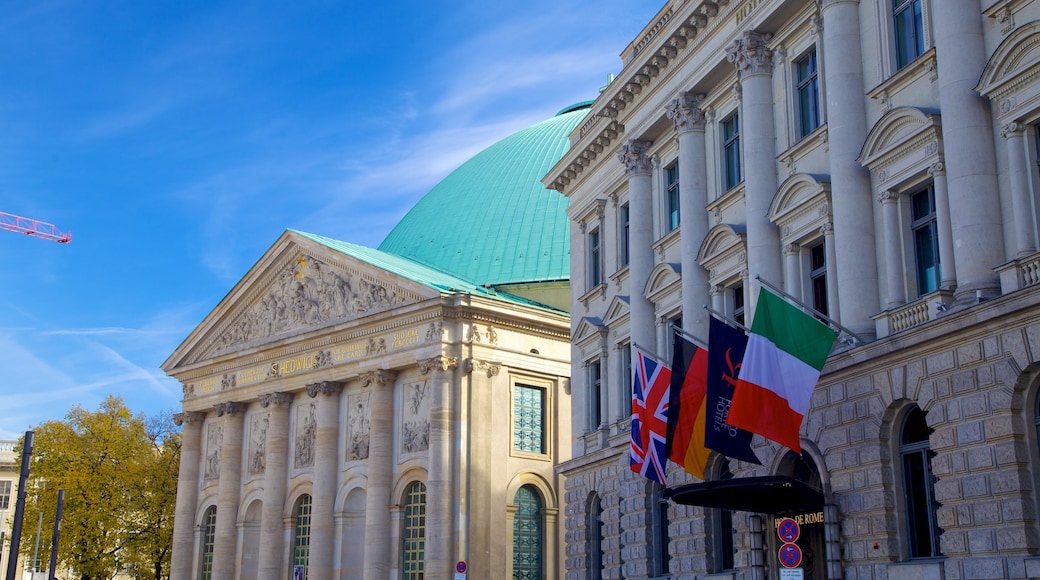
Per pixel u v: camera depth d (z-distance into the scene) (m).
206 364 75.00
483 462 59.34
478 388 60.12
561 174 52.22
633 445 36.06
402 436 61.56
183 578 73.75
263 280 72.50
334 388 65.50
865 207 29.92
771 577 32.53
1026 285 24.12
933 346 26.20
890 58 29.91
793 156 33.81
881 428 27.97
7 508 118.56
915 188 28.69
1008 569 23.58
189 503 75.38
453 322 60.50
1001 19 25.95
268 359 70.62
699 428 32.09
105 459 87.62
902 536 27.44
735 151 38.25
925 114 27.41
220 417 74.69
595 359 48.75
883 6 30.27
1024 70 24.69
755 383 28.20
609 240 48.50
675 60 40.81
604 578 44.84
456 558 57.34
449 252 76.81
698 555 36.38
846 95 30.72
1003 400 24.08
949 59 26.58
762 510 32.09
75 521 83.94
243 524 70.38
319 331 66.25
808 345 28.20
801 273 32.97
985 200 25.50
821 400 30.23
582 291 50.75
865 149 29.62
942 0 26.95
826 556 29.72
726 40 37.25
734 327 33.91
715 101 39.25
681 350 32.78
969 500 24.77
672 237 41.81
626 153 44.72
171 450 93.25
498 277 72.69
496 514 59.59
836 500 29.30
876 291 29.41
